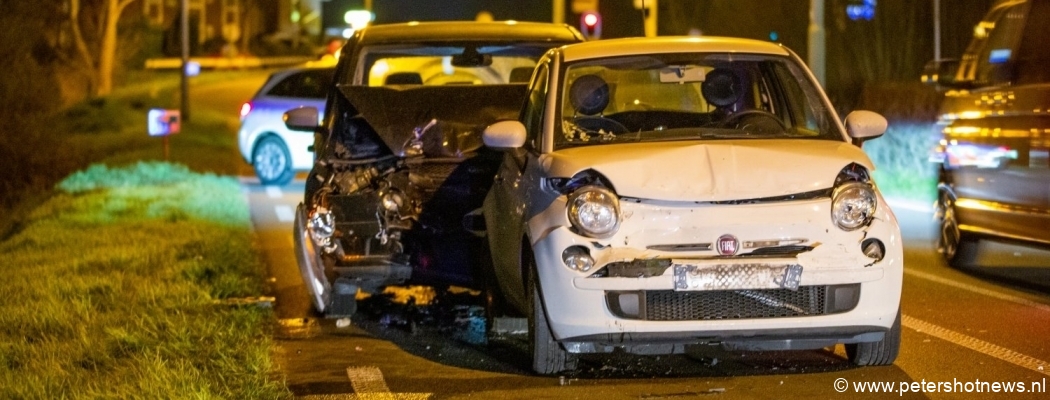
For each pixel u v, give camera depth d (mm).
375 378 15453
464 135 19172
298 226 18672
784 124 16938
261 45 150875
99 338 17109
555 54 16984
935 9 47594
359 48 21906
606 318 13734
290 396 14523
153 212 32625
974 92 21750
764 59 16562
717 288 13547
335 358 16688
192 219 31016
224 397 14039
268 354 16547
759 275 13570
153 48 134250
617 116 16938
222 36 154750
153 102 93125
